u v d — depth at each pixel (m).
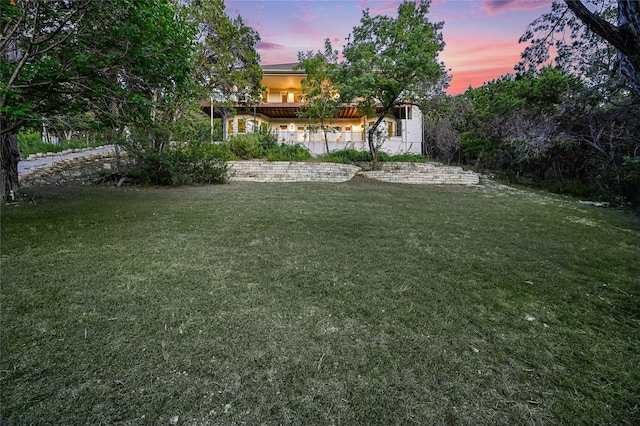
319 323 2.11
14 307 2.16
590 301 2.62
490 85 19.30
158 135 8.33
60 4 4.67
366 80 11.41
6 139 6.50
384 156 16.17
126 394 1.43
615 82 7.88
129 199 6.88
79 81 4.96
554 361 1.79
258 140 15.20
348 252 3.71
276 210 6.12
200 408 1.37
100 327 1.95
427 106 12.40
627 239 4.91
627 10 2.74
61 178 9.52
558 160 12.41
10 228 4.18
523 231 5.17
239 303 2.33
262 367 1.65
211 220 5.08
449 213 6.55
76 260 3.10
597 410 1.43
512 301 2.55
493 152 15.31
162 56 5.04
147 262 3.11
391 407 1.41
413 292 2.64
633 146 9.83
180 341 1.83
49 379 1.50
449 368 1.69
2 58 4.86
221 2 12.32
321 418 1.34
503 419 1.37
